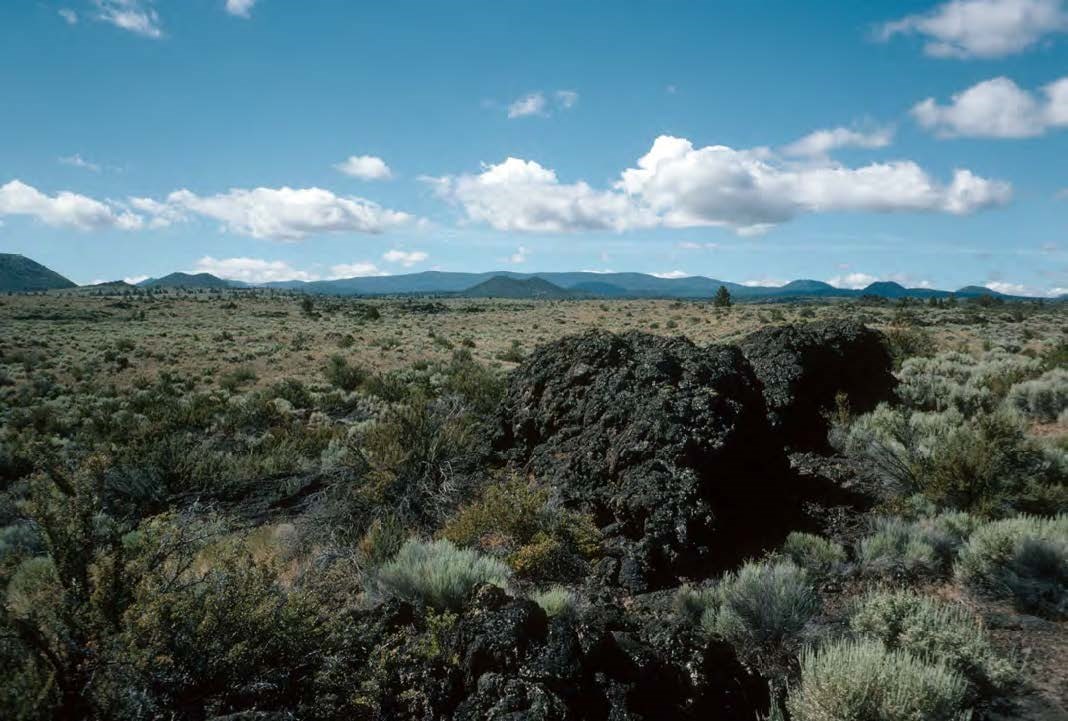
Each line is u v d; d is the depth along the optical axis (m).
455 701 4.46
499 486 9.06
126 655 3.99
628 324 75.38
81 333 67.25
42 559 6.11
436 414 11.96
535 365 11.82
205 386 36.75
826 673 4.62
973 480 9.56
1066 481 10.06
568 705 4.20
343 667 4.54
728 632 5.98
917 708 4.31
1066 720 4.78
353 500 9.80
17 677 3.82
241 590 4.63
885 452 11.37
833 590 7.16
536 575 7.37
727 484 8.66
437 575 5.91
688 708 4.58
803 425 14.62
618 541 7.78
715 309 90.19
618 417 9.42
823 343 16.97
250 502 12.10
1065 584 6.83
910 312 72.38
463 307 124.56
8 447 18.67
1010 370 22.81
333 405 27.00
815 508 9.77
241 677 4.31
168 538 4.96
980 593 7.07
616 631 5.12
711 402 9.18
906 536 8.15
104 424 21.62
